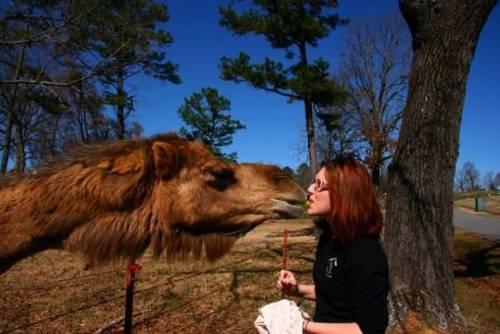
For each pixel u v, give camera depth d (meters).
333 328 2.16
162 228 2.98
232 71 17.00
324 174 2.36
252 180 3.22
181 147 3.07
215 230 3.12
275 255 12.62
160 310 6.89
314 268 2.49
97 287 8.36
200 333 5.87
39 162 2.89
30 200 2.73
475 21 5.54
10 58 15.44
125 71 14.09
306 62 17.94
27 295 7.69
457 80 5.63
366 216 2.22
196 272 9.95
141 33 13.14
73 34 11.77
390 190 6.05
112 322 6.02
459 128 5.83
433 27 5.61
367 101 30.97
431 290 5.64
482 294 7.76
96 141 3.01
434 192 5.71
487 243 14.84
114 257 2.91
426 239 5.69
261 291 8.14
